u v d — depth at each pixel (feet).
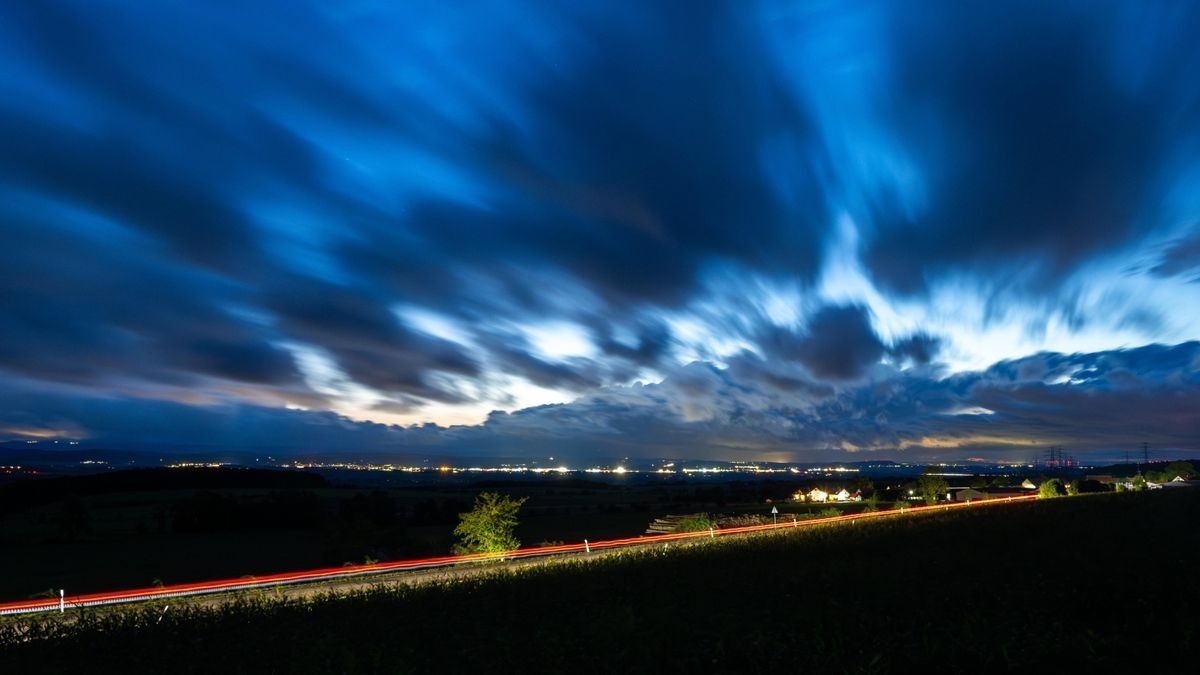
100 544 238.07
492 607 50.19
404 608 52.01
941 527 110.01
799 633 33.32
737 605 44.32
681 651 31.48
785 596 46.03
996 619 35.32
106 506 361.10
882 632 32.89
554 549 158.61
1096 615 36.22
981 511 153.79
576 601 51.52
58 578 165.07
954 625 34.04
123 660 39.78
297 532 270.05
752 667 29.01
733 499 419.33
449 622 44.65
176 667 37.42
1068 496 218.18
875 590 45.96
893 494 378.73
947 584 47.21
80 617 52.13
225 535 261.24
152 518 306.35
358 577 106.52
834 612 37.68
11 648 44.52
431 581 74.18
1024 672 27.53
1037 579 47.62
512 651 34.45
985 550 70.23
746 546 94.79
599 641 33.58
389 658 34.30
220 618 50.75
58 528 250.98
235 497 312.09
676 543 124.77
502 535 142.10
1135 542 69.26
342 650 35.06
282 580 125.70
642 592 52.95
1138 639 30.86
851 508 288.71
